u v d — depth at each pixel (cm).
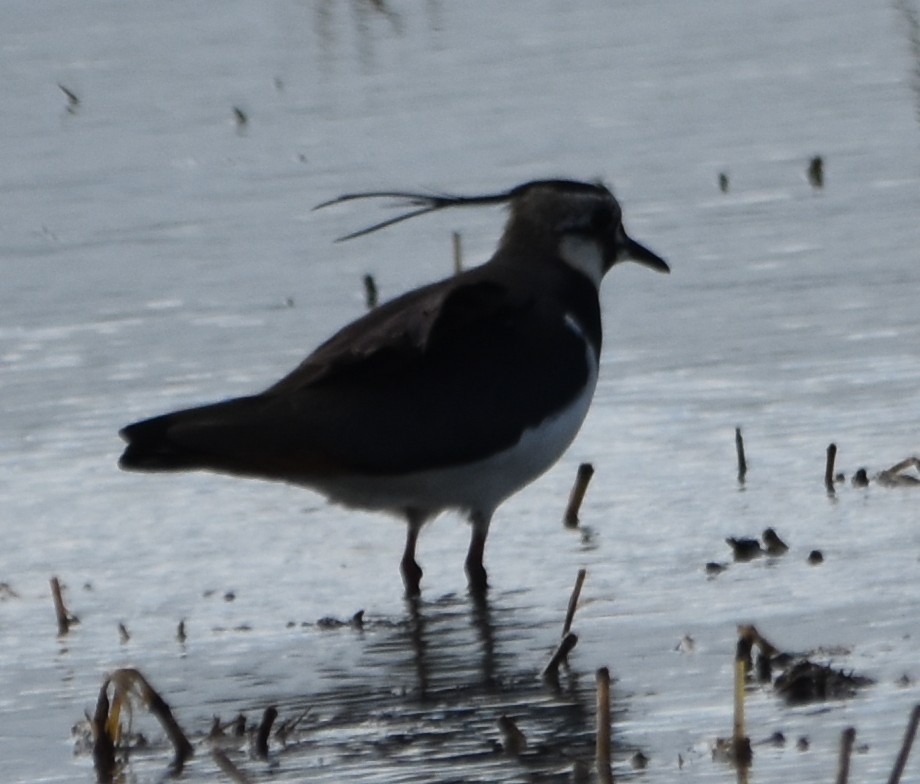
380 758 1052
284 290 1948
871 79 2494
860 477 1447
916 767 990
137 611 1312
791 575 1292
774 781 985
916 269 1891
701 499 1445
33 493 1531
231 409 1293
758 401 1625
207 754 1069
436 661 1202
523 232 1461
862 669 1123
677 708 1094
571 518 1425
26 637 1269
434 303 1341
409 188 2191
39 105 2539
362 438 1298
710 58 2625
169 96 2558
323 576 1370
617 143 2325
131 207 2195
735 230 2036
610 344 1773
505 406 1338
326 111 2477
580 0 2930
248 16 2881
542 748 1055
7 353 1819
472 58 2673
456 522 1454
